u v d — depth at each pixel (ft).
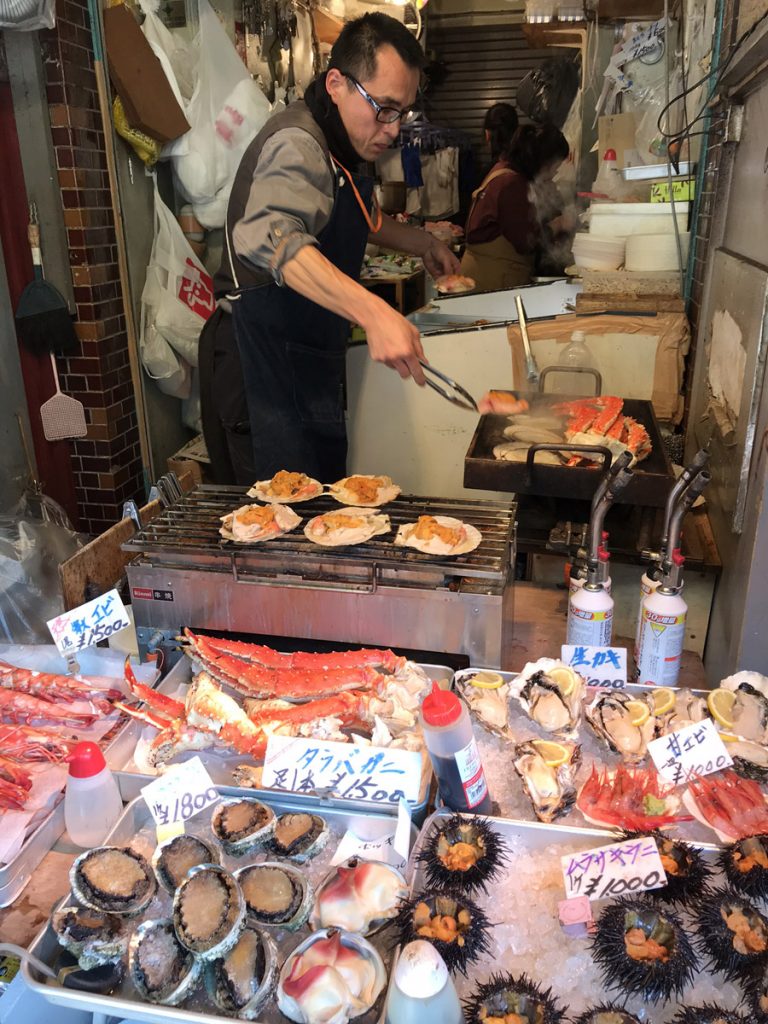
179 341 12.88
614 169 11.84
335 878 4.21
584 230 12.46
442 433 10.68
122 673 6.34
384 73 7.52
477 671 5.48
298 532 6.33
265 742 4.97
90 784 4.61
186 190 12.74
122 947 3.99
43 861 4.70
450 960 3.61
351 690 5.36
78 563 6.68
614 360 10.00
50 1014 4.26
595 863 4.07
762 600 5.73
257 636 6.20
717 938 3.63
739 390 6.39
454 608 5.66
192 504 7.04
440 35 19.48
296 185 7.20
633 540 7.63
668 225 10.59
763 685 5.29
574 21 13.41
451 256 10.84
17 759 5.13
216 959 3.80
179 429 14.48
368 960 3.81
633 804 4.54
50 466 12.31
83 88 11.05
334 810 4.68
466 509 6.75
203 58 12.07
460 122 20.30
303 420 9.41
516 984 3.54
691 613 7.48
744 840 4.10
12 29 9.89
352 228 8.74
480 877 4.03
